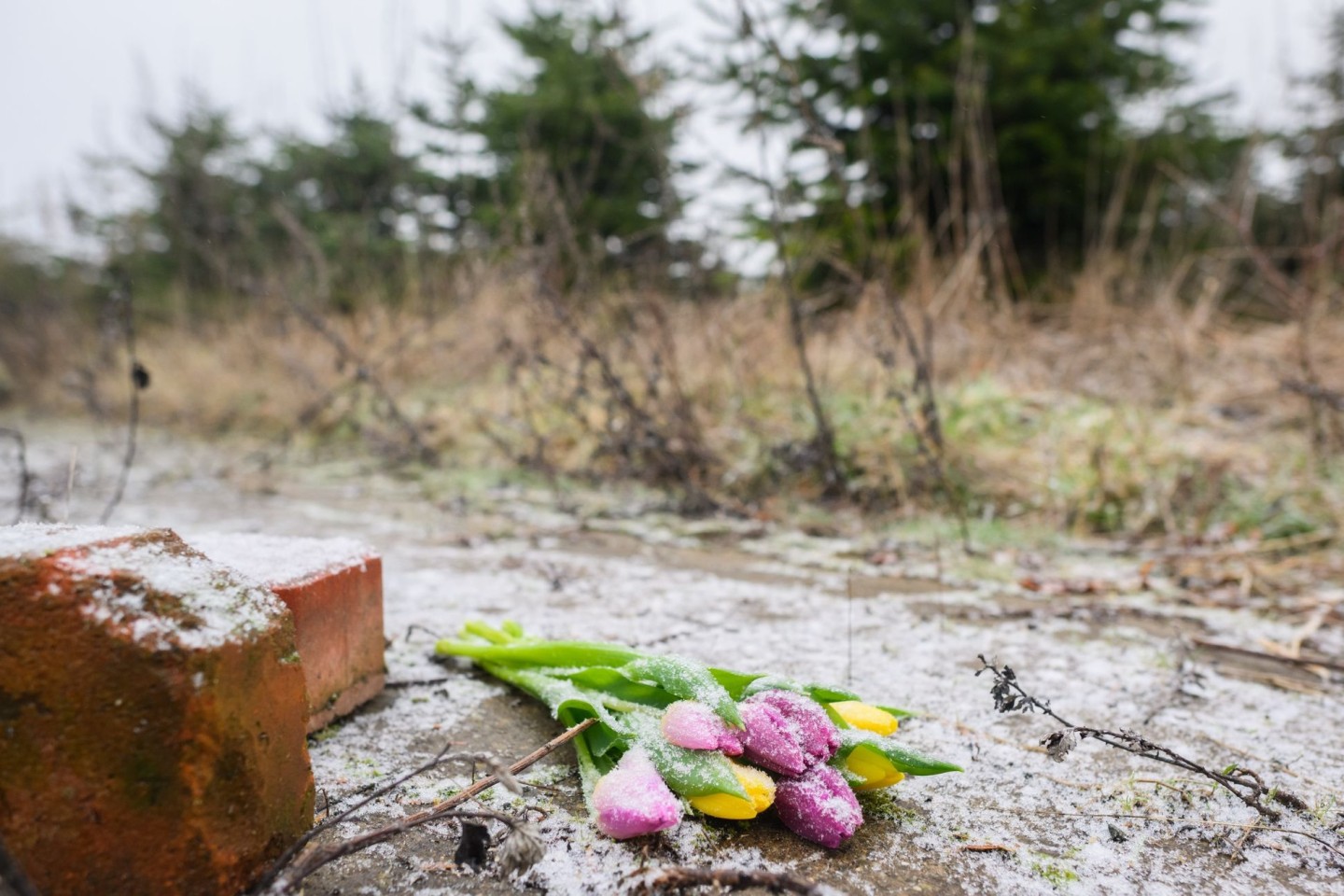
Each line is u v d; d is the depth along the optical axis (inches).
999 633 39.0
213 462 86.8
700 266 81.3
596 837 22.4
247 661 19.3
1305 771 27.1
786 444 65.7
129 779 18.1
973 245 84.4
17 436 44.5
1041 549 54.0
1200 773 24.8
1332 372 72.7
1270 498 57.6
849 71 136.3
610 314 78.9
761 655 35.4
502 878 20.7
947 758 27.4
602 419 75.7
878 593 44.9
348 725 28.8
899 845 22.6
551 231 76.6
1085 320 92.0
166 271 169.0
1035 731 29.4
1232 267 110.0
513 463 76.1
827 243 76.9
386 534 57.4
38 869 18.0
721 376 77.2
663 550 54.0
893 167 131.5
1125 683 33.6
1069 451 64.5
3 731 17.9
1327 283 79.0
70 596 18.1
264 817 19.8
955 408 67.7
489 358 88.3
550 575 46.4
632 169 137.3
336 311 118.6
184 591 19.2
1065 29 136.6
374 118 161.6
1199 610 43.1
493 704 30.6
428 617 40.0
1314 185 103.7
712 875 19.9
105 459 88.4
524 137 87.2
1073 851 22.6
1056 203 139.1
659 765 22.3
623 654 26.7
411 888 20.4
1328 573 48.8
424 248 120.3
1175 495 58.8
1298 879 21.7
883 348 65.3
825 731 22.5
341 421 95.0
